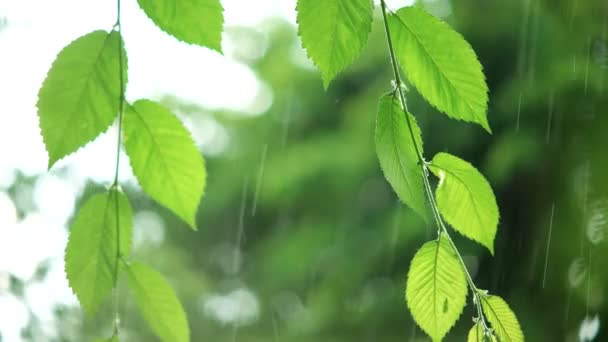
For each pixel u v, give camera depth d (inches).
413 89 183.9
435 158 44.8
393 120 44.0
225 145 275.3
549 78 159.9
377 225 206.5
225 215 304.7
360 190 211.6
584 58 155.3
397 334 203.5
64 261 44.7
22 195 159.2
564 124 156.4
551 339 159.9
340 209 214.7
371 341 206.5
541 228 162.2
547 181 160.1
